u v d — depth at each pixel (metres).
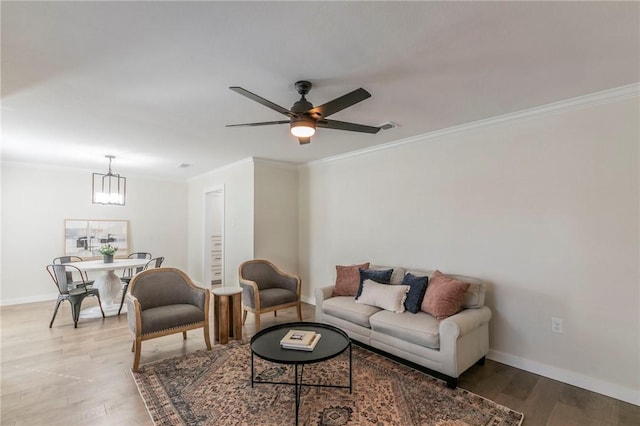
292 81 2.26
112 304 4.93
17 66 2.02
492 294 3.11
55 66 2.03
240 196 5.24
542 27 1.66
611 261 2.48
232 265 5.44
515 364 2.94
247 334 3.78
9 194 5.19
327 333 2.70
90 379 2.69
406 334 2.77
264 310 3.87
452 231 3.44
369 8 1.49
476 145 3.26
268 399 2.39
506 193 3.04
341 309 3.40
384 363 2.98
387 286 3.32
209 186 6.23
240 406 2.30
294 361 2.14
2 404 2.33
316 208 5.14
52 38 1.71
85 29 1.64
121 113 2.88
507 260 3.02
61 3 1.42
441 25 1.64
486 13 1.54
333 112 2.20
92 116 2.97
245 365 2.95
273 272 4.45
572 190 2.66
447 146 3.49
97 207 6.03
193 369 2.87
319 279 5.08
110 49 1.83
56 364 2.97
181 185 7.13
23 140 3.83
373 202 4.27
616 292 2.46
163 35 1.70
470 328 2.62
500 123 3.07
